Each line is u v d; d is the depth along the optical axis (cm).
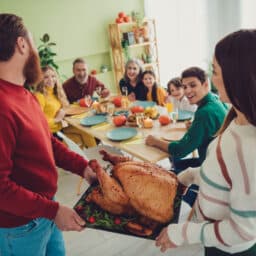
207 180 83
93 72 514
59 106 315
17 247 111
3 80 97
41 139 103
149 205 97
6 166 89
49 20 462
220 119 168
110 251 200
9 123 89
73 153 132
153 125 229
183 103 262
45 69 302
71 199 268
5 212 102
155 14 530
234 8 408
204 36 462
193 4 461
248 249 92
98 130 233
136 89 341
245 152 73
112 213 101
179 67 522
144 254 192
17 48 95
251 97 71
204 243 85
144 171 102
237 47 70
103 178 103
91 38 502
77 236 217
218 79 78
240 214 76
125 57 505
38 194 100
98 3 494
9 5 431
